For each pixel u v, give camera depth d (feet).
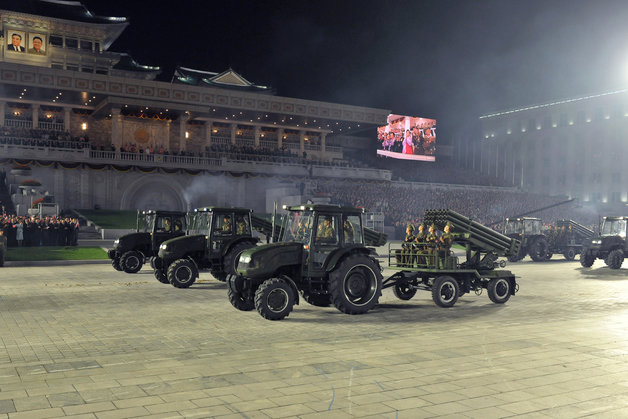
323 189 197.57
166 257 54.29
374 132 293.23
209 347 27.84
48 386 20.67
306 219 38.09
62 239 110.01
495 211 215.31
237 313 39.17
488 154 343.67
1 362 24.70
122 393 19.76
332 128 255.91
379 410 17.99
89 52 219.41
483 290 53.93
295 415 17.46
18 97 191.83
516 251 45.98
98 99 195.21
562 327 33.53
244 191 200.64
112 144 193.06
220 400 18.95
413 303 44.86
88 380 21.53
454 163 342.23
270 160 210.79
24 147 166.30
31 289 53.42
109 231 127.54
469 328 33.22
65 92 185.06
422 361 24.62
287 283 36.88
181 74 247.91
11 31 207.92
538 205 236.02
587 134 292.81
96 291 52.11
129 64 246.68
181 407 18.19
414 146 282.77
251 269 35.83
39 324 34.73
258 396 19.43
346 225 38.78
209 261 55.72
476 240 44.75
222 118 229.45
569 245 101.35
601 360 24.86
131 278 64.23
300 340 29.60
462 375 22.26
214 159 195.52
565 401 19.10
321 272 37.29
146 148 204.23
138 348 27.66
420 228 46.60
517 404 18.72
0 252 80.07
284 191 186.50
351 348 27.40
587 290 54.80
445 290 42.55
